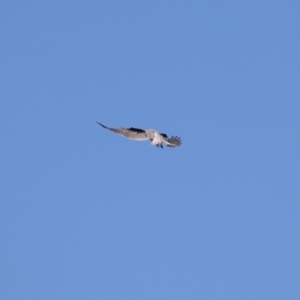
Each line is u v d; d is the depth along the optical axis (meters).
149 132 54.41
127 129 54.09
